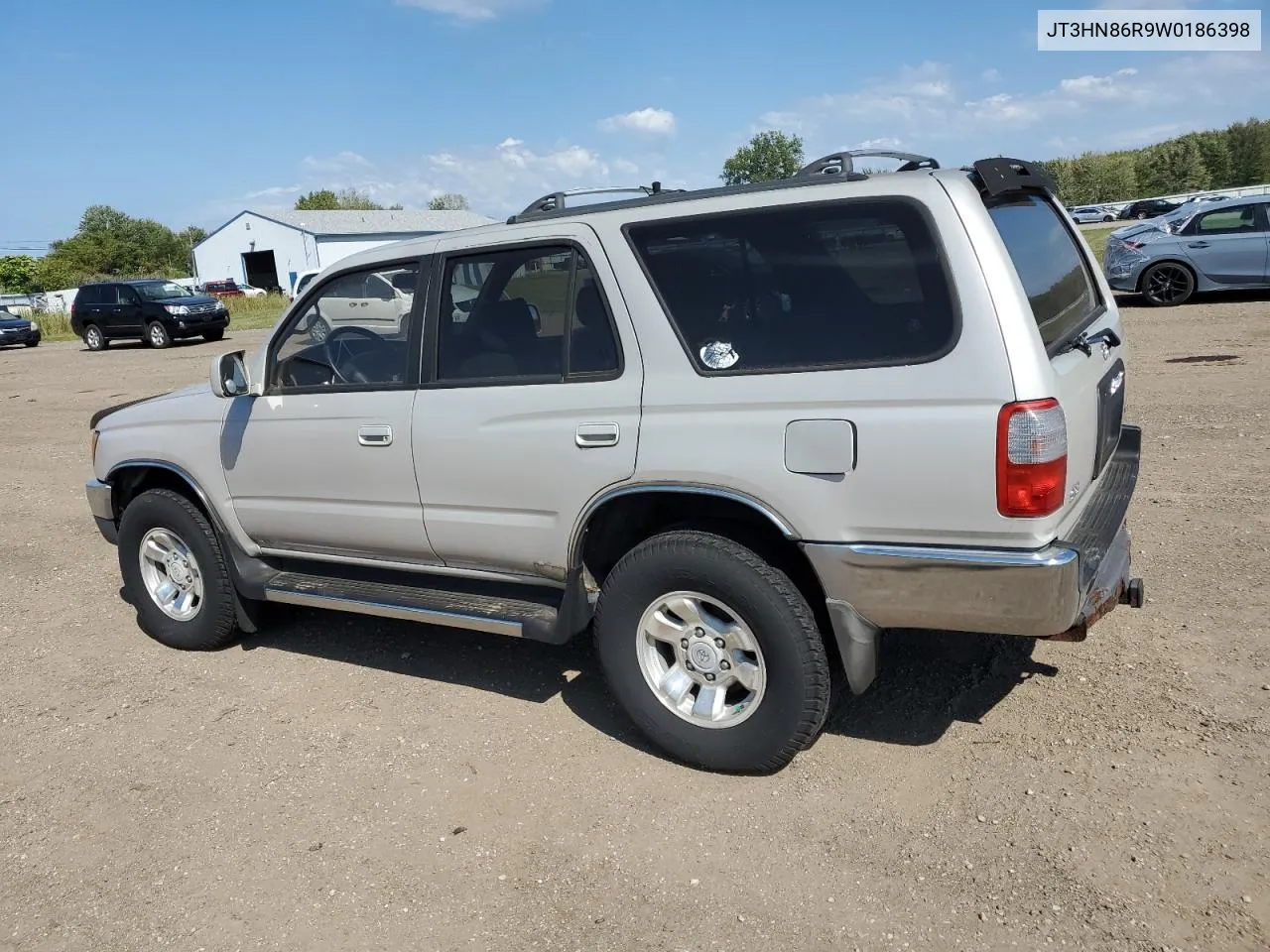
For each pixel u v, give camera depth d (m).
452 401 3.86
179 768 3.89
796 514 3.18
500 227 3.80
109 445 5.11
